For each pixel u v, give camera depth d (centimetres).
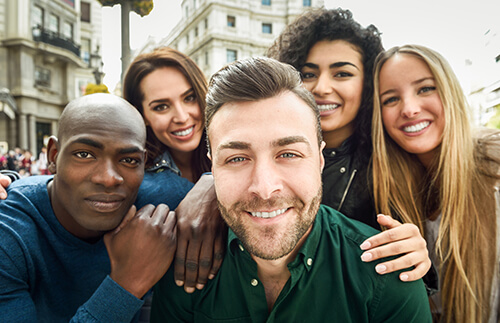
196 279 43
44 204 46
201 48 754
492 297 60
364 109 70
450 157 60
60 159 41
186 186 63
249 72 37
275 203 37
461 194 60
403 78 61
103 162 40
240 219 38
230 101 37
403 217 64
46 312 46
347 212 69
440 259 61
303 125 38
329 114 69
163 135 72
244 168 38
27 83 671
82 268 47
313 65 69
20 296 41
